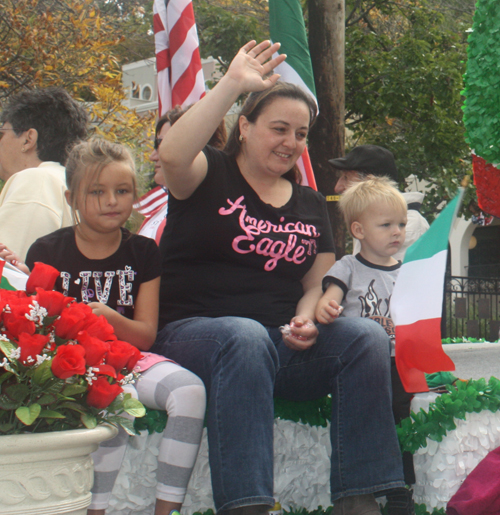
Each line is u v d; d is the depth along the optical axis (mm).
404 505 2037
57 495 1349
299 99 2205
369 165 3332
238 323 1871
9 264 2094
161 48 3994
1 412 1380
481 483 2066
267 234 2219
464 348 8141
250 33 9383
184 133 1967
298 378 2092
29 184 2555
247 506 1654
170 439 1778
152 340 2039
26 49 7980
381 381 1928
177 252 2227
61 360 1356
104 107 8586
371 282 2414
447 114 9836
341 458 1901
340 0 6465
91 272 2074
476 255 19922
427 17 10641
